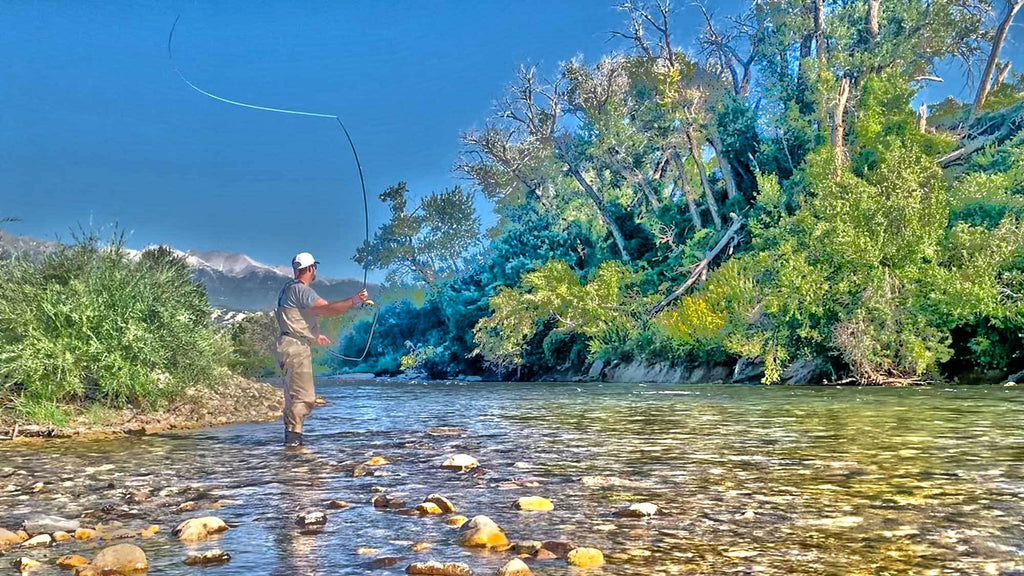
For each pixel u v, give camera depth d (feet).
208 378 34.78
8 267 32.14
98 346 29.60
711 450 21.06
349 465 19.06
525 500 13.56
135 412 30.58
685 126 96.32
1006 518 12.34
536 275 86.43
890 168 62.28
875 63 88.58
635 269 96.89
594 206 107.14
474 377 98.32
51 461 20.30
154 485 16.39
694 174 110.63
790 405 37.11
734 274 68.08
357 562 10.03
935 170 62.69
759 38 99.25
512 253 105.50
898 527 11.76
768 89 93.15
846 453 20.01
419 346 107.55
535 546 10.46
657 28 101.65
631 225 106.52
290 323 23.68
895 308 57.41
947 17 98.84
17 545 11.22
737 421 29.45
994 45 105.29
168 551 10.67
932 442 22.04
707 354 69.21
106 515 13.32
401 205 165.68
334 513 13.24
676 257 93.30
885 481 15.79
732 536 11.28
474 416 33.60
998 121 96.63
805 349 61.26
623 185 109.09
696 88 99.04
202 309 39.37
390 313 123.03
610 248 106.42
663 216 102.53
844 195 60.85
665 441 23.29
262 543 11.12
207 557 10.11
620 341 80.02
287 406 23.48
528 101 113.29
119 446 23.57
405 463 19.27
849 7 94.79
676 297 79.87
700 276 82.28
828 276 60.13
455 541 11.16
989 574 9.29
